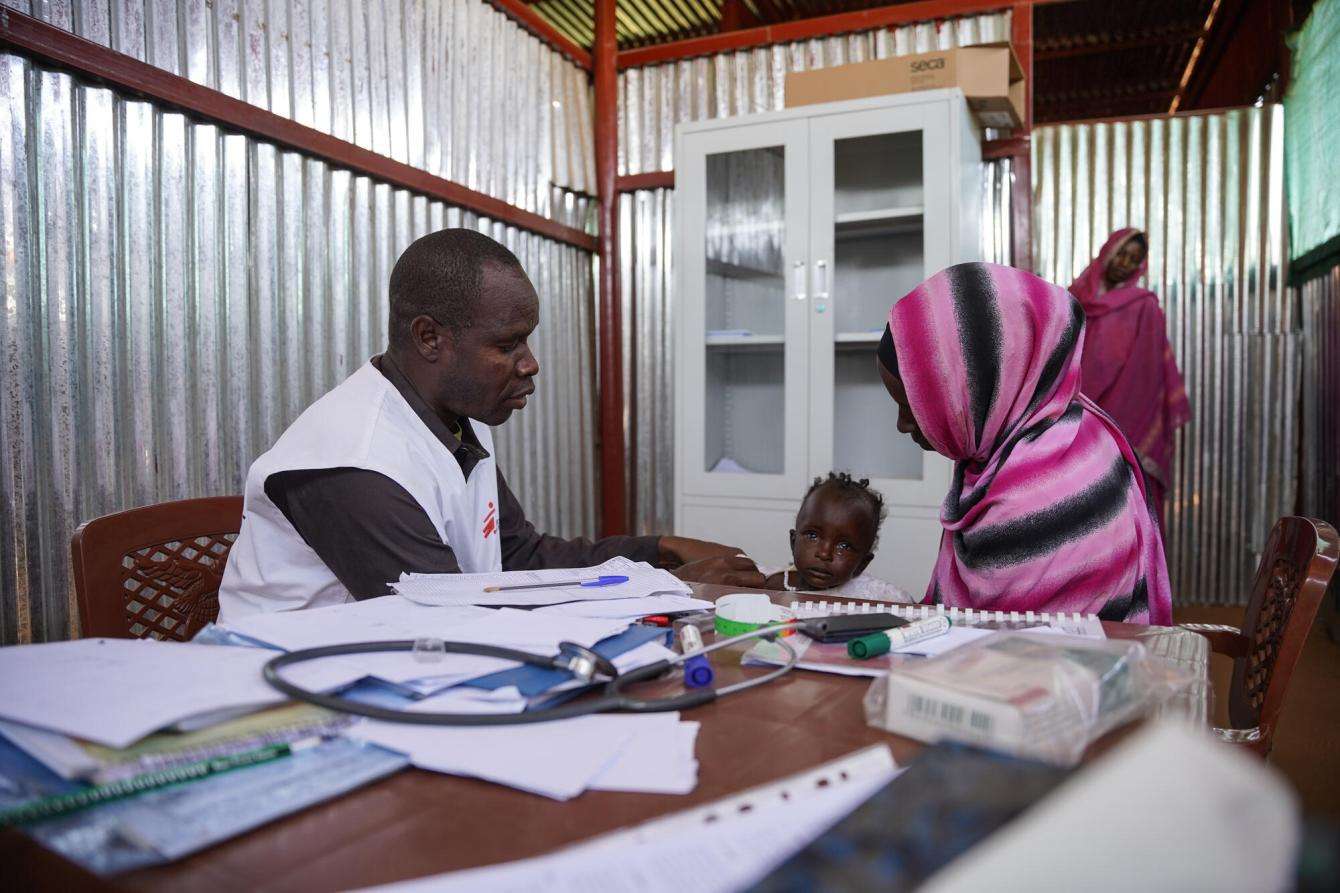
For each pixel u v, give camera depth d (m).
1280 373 4.29
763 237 3.07
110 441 1.89
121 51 1.91
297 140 2.31
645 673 0.72
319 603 1.27
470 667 0.71
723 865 0.40
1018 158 3.23
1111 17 5.32
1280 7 4.24
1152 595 1.29
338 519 1.20
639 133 3.68
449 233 1.36
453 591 0.99
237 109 2.13
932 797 0.37
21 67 1.71
